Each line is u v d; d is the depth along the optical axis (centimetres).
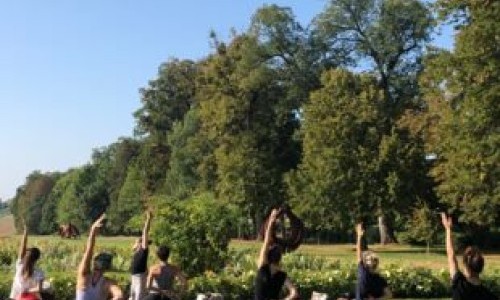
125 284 2073
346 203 5566
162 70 9825
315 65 7044
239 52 7156
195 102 8806
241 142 6962
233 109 6956
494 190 4038
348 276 2416
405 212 5500
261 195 6938
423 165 5534
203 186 7575
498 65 3956
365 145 5675
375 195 5497
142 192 9606
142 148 10175
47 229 15200
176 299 1320
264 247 982
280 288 974
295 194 5981
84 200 13162
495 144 3928
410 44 6650
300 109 7069
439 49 4425
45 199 16212
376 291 1141
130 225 2466
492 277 2525
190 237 2361
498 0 3981
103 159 13788
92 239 908
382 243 6397
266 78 6888
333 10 6775
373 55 6719
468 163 4059
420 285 2456
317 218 5856
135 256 1653
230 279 2245
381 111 5812
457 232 5769
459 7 4188
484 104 3966
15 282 1137
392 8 6550
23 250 1233
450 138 4209
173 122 9612
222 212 2434
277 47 7044
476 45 4009
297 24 7094
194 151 7919
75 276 2106
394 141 5509
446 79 4166
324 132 5738
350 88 5928
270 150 7050
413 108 6450
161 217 2367
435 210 5375
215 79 7138
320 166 5650
